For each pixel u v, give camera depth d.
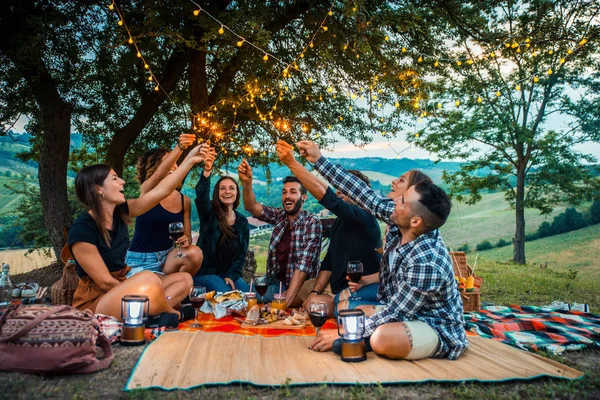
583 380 2.73
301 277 4.60
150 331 3.53
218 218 5.00
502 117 16.48
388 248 3.35
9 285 4.21
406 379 2.65
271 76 7.43
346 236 4.18
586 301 6.80
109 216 3.65
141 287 3.47
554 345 3.56
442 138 16.53
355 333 2.96
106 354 2.81
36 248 14.32
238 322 4.04
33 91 8.38
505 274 11.62
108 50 7.99
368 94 7.95
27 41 6.81
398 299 3.01
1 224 14.79
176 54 8.96
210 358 2.93
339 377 2.67
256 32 6.43
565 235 29.84
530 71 14.64
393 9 6.99
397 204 3.07
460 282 4.89
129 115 10.67
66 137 8.66
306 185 3.84
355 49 6.61
